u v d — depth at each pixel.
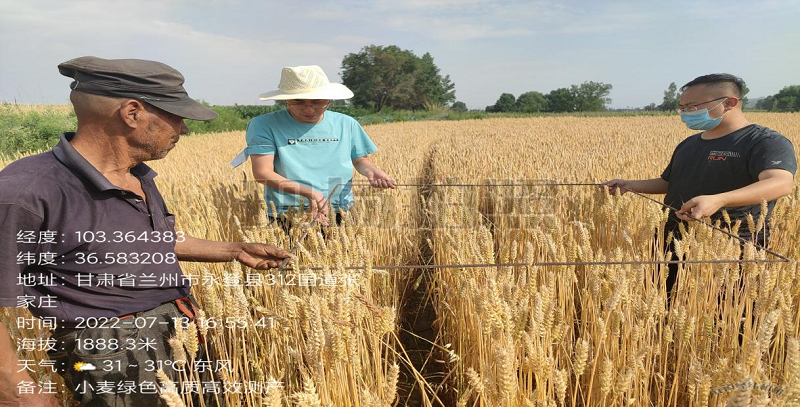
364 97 92.19
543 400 1.67
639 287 2.42
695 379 1.63
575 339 2.65
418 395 2.97
